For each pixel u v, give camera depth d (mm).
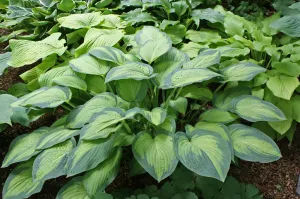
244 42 1812
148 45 1626
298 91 1611
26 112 1502
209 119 1390
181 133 1270
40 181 1216
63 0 2227
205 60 1506
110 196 1161
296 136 1694
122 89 1427
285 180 1497
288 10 2143
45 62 1852
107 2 2361
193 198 1200
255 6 2482
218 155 1129
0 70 1684
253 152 1213
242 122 1722
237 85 1613
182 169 1325
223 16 2100
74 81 1504
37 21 2289
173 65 1545
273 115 1307
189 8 2156
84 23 2057
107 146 1233
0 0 2637
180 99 1467
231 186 1284
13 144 1380
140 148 1215
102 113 1288
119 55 1602
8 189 1237
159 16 2260
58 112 1859
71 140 1314
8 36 2289
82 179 1243
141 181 1495
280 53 1762
